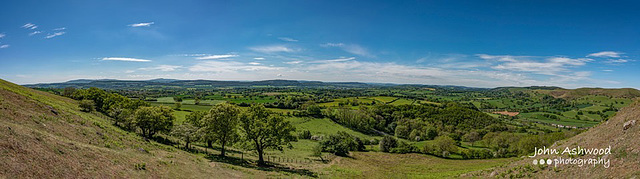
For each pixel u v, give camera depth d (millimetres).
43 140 20031
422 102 167000
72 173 17422
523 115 158375
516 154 69500
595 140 26375
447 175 39469
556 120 141625
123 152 26641
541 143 68250
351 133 103812
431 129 107938
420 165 56969
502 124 120000
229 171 32656
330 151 68500
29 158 16609
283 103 142625
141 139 40594
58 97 84750
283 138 43625
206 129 43312
